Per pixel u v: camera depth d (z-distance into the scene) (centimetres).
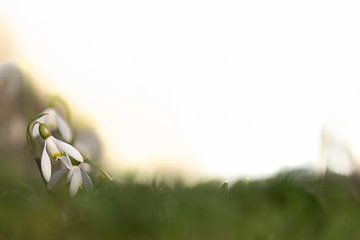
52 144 92
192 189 111
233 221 95
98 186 99
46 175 92
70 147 92
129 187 103
